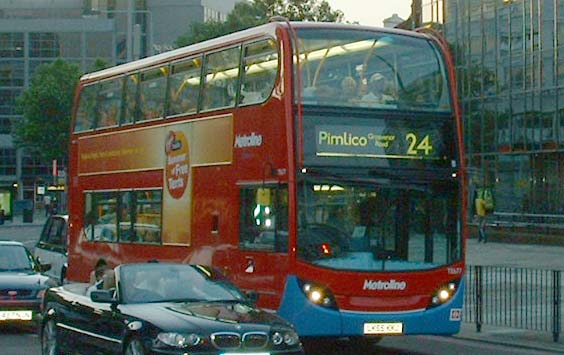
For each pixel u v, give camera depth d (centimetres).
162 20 13812
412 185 1800
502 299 2361
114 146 2430
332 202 1745
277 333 1373
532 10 5459
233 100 1922
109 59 12712
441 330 1791
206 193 1994
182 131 2103
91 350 1547
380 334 1744
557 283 2114
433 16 6275
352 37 1812
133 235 2303
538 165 5512
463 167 1848
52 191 10444
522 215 5562
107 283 1616
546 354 1950
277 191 1758
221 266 1925
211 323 1357
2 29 12694
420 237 1795
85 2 13225
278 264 1744
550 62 5338
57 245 3019
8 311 2219
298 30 1780
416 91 1842
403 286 1764
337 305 1727
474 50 5931
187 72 2116
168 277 1559
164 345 1330
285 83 1750
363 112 1786
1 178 12700
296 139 1734
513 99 5628
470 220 5828
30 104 9994
